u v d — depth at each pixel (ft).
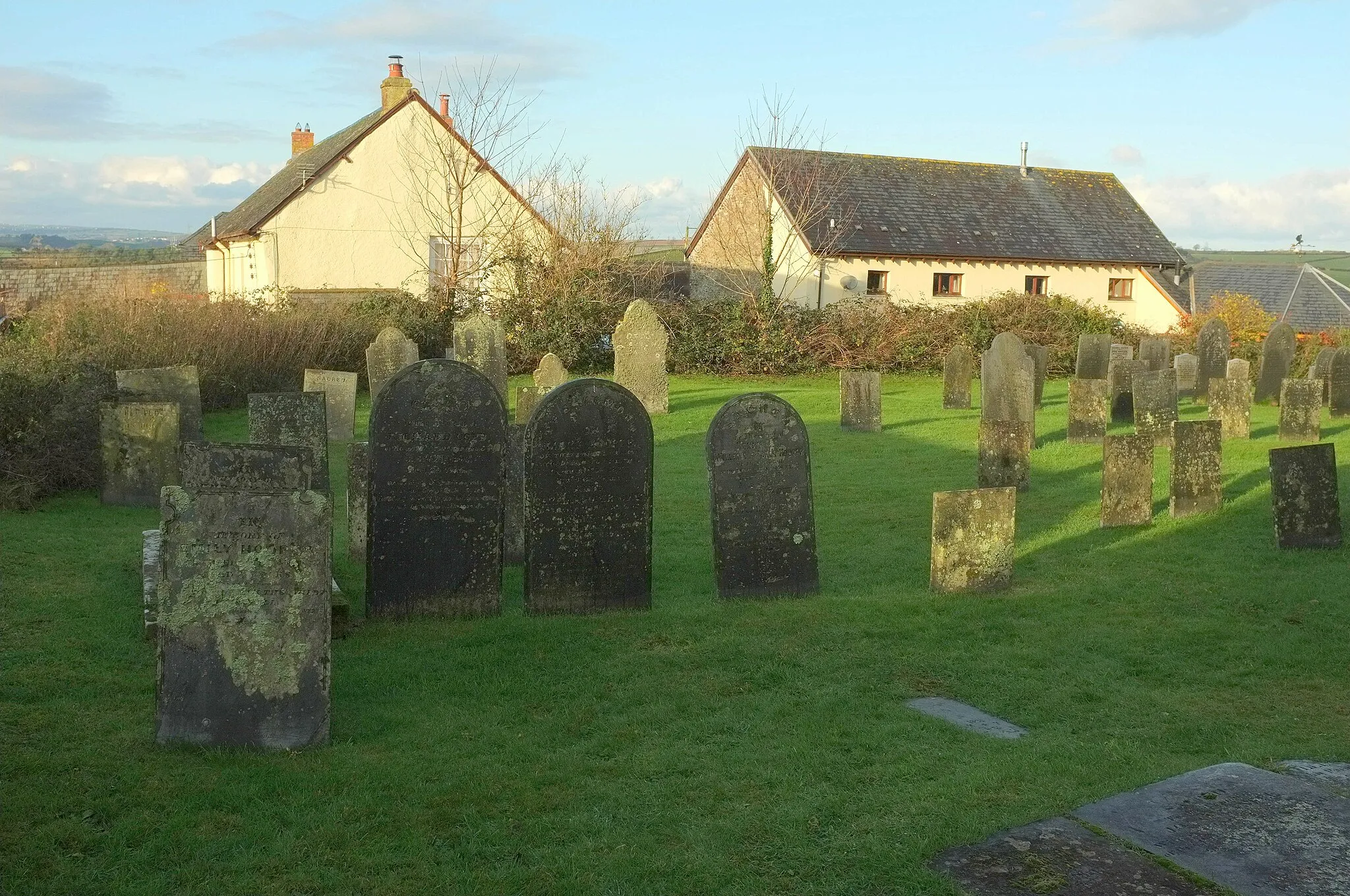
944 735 19.35
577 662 23.03
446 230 109.40
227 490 17.54
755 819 15.84
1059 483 45.78
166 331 65.05
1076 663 23.76
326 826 15.31
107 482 39.58
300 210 105.40
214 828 15.19
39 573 28.68
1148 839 15.15
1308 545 33.40
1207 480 38.50
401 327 83.92
